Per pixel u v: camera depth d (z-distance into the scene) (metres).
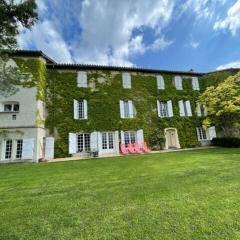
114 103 19.45
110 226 3.50
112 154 17.70
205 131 22.11
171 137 21.14
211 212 3.86
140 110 20.11
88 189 5.98
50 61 18.30
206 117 21.33
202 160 10.62
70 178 7.74
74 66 18.77
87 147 18.00
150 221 3.62
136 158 13.27
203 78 23.78
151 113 20.42
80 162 12.69
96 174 8.30
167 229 3.30
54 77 18.48
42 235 3.29
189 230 3.23
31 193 5.82
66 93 18.39
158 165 9.80
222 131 21.72
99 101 19.08
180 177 6.91
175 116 21.20
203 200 4.52
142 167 9.47
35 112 15.41
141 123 19.81
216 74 23.08
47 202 4.94
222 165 8.80
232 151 14.41
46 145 16.67
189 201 4.50
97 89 19.31
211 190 5.22
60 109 17.88
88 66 19.05
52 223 3.73
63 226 3.59
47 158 16.30
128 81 20.44
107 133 18.69
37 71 16.27
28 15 10.20
